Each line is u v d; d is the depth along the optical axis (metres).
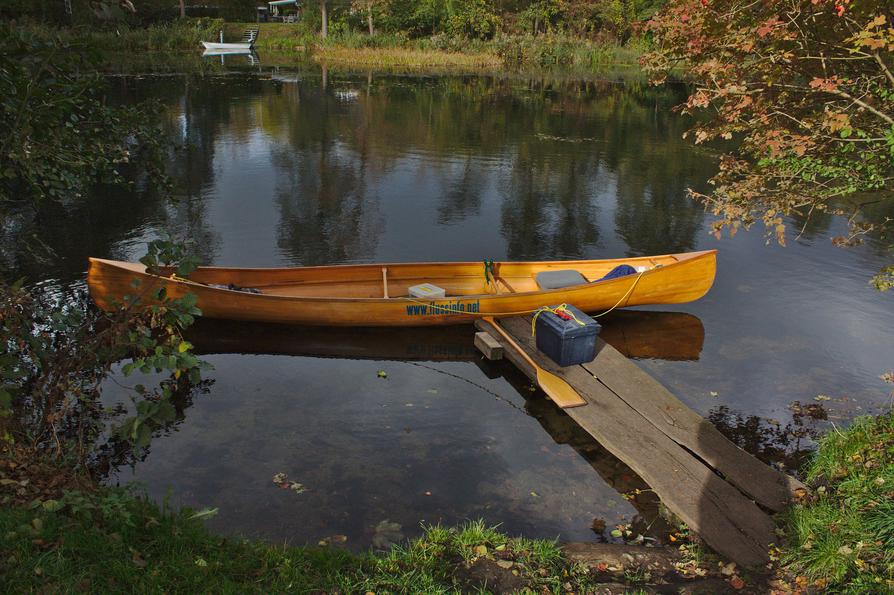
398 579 4.16
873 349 9.06
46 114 5.62
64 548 3.62
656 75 6.36
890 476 4.98
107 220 13.26
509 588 4.28
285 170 17.83
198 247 12.22
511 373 8.41
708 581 4.57
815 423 7.21
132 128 7.64
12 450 4.69
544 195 16.28
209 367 4.96
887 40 4.60
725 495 5.61
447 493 5.86
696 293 10.09
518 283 10.53
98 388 7.22
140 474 5.94
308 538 5.15
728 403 7.64
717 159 20.34
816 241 13.61
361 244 12.75
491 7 53.97
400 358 8.72
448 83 37.00
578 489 6.02
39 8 20.02
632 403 7.16
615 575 4.65
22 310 5.17
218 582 3.73
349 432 6.84
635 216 14.86
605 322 9.99
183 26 51.03
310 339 9.16
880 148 5.80
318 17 56.50
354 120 25.09
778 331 9.64
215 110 25.36
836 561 4.35
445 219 14.37
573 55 49.53
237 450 6.40
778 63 5.54
